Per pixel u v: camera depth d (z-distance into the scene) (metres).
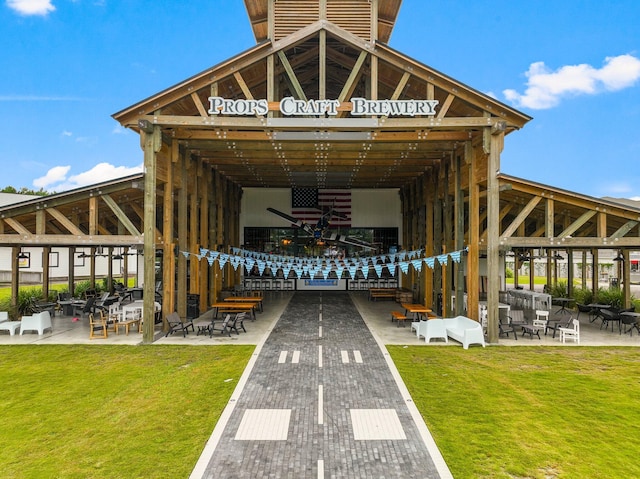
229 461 6.06
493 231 13.09
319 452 6.32
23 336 13.62
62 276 35.12
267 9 13.98
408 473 5.77
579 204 13.83
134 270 40.25
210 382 9.20
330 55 15.23
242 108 12.90
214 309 19.05
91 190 13.67
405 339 13.21
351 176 22.98
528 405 8.00
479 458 6.13
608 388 8.90
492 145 13.13
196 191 17.34
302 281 27.97
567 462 6.03
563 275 46.69
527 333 14.06
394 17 14.59
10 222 13.66
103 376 9.63
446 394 8.52
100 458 6.12
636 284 34.06
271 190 28.11
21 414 7.61
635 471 5.82
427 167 20.11
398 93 13.02
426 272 19.69
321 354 11.40
